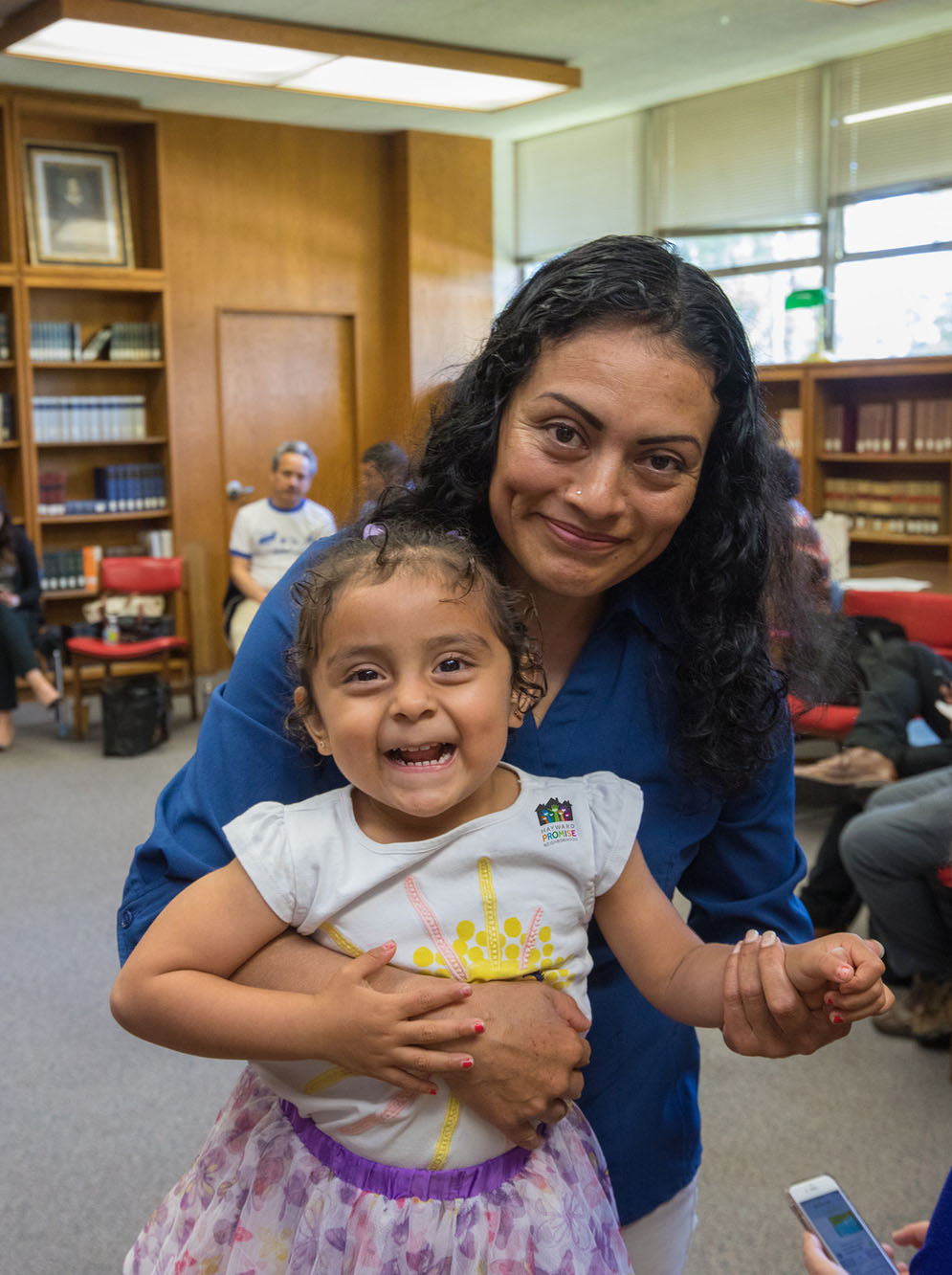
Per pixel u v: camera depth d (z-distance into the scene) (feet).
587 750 3.68
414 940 3.17
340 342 29.81
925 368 22.59
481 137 30.19
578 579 3.28
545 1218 3.16
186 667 26.07
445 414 3.59
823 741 18.74
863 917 13.11
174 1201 3.64
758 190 26.23
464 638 3.04
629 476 3.17
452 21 21.13
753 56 23.86
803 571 4.03
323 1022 2.96
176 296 27.27
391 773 3.05
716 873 4.11
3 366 24.85
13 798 18.03
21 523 25.49
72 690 25.94
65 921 13.16
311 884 3.19
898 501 24.13
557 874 3.30
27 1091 9.80
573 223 30.27
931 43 22.65
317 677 3.14
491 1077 3.00
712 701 3.62
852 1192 8.39
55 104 24.32
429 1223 3.10
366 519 3.74
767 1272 7.59
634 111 28.25
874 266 24.58
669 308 3.11
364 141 29.22
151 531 27.20
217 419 28.12
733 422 3.44
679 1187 4.17
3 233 24.67
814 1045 2.99
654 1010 3.93
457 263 30.22
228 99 25.41
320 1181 3.22
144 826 16.63
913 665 12.31
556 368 3.16
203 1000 3.03
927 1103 9.61
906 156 23.59
